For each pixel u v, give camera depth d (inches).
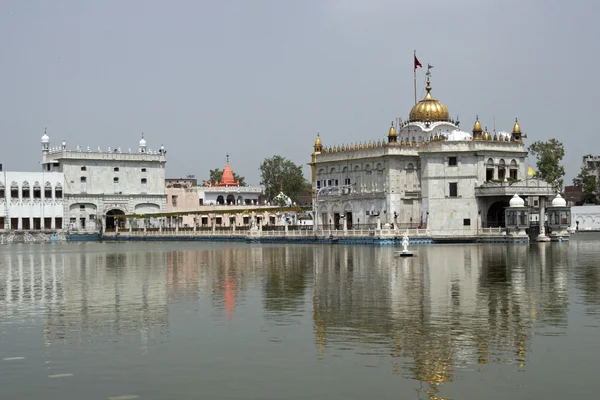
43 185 6668.3
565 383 923.4
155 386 926.4
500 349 1099.9
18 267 2834.6
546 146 6560.0
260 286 1943.9
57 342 1182.3
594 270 2331.4
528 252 3425.2
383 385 920.3
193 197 7637.8
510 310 1449.3
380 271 2358.5
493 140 4980.3
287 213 7377.0
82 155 6825.8
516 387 908.6
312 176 5816.9
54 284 2076.8
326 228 5644.7
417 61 5570.9
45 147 7111.2
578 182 7834.6
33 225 6643.7
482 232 4756.4
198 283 2052.2
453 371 980.6
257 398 874.8
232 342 1169.4
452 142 4928.6
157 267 2726.4
